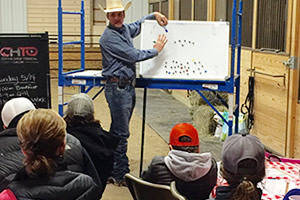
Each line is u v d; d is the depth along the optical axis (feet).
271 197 7.45
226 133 17.88
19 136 5.67
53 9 37.01
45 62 13.70
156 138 18.49
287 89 14.82
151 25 13.76
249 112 17.37
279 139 15.47
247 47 18.03
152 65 13.52
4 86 13.46
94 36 37.58
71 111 10.01
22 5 36.52
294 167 9.19
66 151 7.41
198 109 19.93
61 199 5.78
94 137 9.80
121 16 12.79
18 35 13.39
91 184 6.19
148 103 26.48
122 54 12.71
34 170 5.62
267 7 16.20
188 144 8.07
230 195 5.72
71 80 13.52
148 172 7.82
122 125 13.25
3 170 6.82
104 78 13.33
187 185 7.54
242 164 5.67
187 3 26.16
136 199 7.94
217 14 21.63
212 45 13.61
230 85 12.93
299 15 14.25
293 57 14.44
